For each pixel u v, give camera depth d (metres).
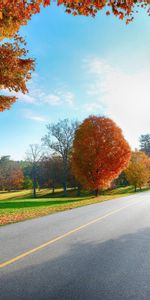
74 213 18.53
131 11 7.42
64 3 7.19
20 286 5.58
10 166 111.25
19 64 13.87
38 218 16.12
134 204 25.92
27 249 8.45
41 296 5.13
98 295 5.20
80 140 40.41
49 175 70.38
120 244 9.16
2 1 7.43
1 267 6.73
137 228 12.26
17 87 13.99
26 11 7.46
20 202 33.50
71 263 7.07
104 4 7.15
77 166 40.69
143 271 6.50
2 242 9.43
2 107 14.92
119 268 6.70
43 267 6.74
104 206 23.84
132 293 5.29
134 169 66.62
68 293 5.27
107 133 39.75
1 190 112.44
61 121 57.59
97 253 8.03
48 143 58.16
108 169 39.41
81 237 10.27
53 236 10.45
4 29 10.41
